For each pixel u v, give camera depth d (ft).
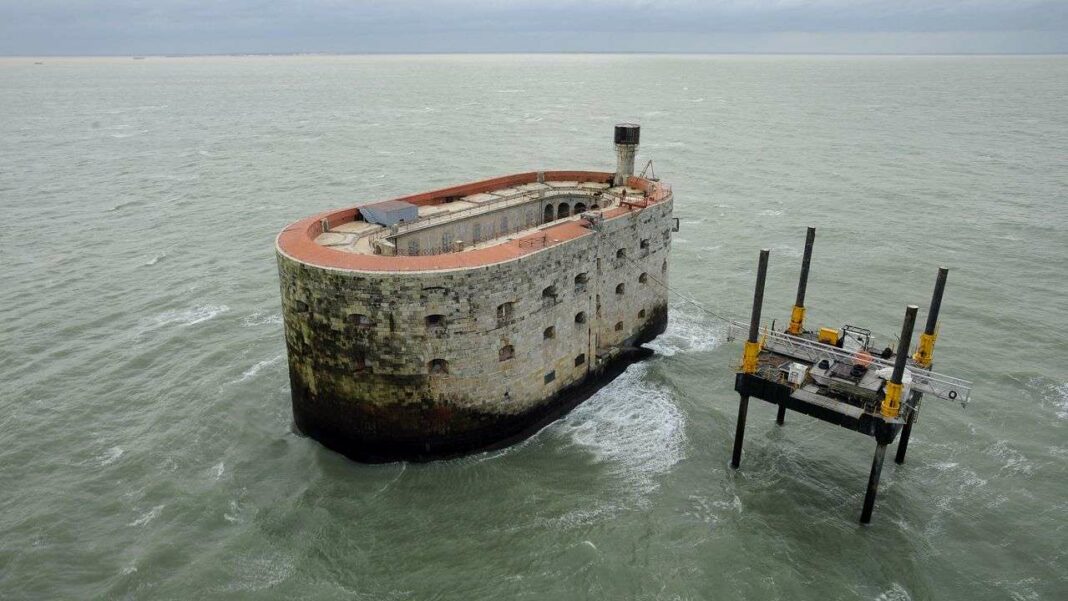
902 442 130.21
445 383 124.67
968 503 122.11
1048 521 117.60
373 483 124.57
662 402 151.84
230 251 252.83
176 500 122.21
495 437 132.57
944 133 504.02
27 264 239.09
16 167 403.75
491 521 115.34
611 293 154.61
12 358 173.47
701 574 105.50
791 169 385.29
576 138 507.71
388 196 330.95
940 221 281.33
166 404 152.66
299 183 360.69
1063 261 234.99
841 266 234.99
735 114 653.30
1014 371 164.96
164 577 105.40
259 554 109.29
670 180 364.17
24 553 110.32
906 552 110.73
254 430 142.00
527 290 127.85
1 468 131.75
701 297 211.82
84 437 141.90
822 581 104.94
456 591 101.81
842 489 125.59
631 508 119.03
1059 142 455.63
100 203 321.11
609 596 101.24
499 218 166.91
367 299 117.91
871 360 119.65
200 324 192.44
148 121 638.53
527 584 102.99
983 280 220.23
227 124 614.75
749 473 129.39
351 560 107.55
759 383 120.06
